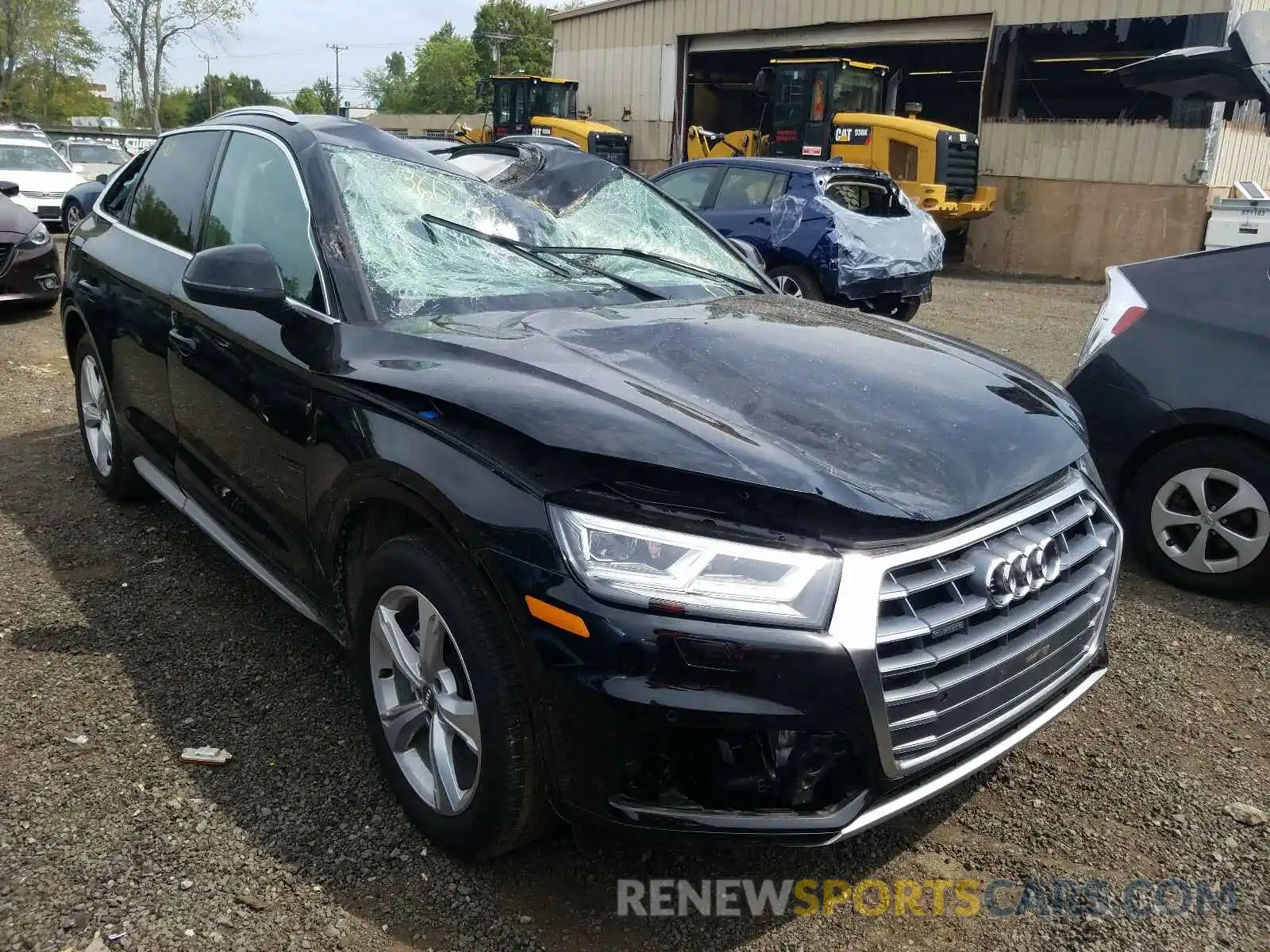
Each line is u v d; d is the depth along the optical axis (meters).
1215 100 6.12
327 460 2.66
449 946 2.21
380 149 3.40
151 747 2.85
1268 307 4.11
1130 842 2.69
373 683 2.62
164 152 4.26
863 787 2.07
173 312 3.53
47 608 3.62
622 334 2.80
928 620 2.12
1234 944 2.34
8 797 2.60
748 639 1.97
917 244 10.27
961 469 2.29
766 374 2.59
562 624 2.03
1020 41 18.97
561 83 23.83
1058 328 11.51
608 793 2.05
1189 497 4.24
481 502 2.18
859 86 19.00
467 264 3.18
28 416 5.98
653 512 2.07
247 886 2.34
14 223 8.55
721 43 23.92
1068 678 2.59
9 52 45.75
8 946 2.13
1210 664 3.67
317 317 2.88
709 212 10.62
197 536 4.32
